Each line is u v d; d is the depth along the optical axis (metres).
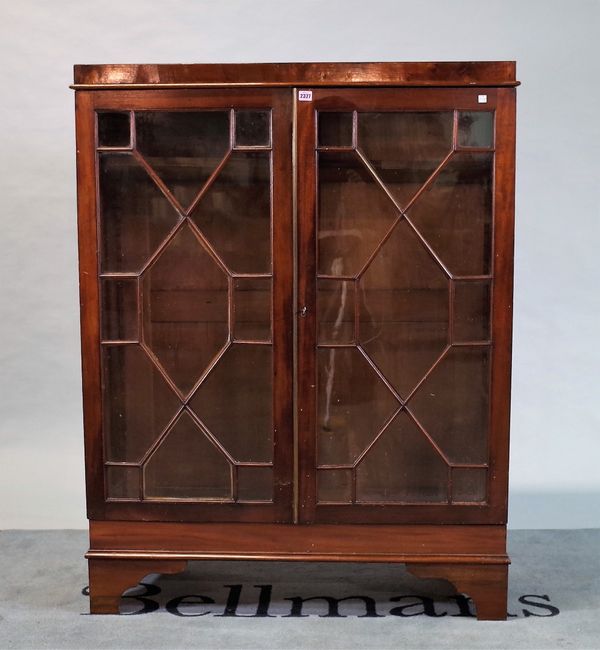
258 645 2.11
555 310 3.04
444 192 2.20
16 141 3.04
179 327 2.25
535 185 3.00
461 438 2.24
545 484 3.07
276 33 2.99
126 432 2.28
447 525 2.25
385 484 2.25
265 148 2.19
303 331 2.22
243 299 2.23
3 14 2.99
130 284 2.25
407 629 2.20
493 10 2.95
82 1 2.99
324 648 2.10
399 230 2.21
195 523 2.28
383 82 2.15
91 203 2.22
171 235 2.23
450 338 2.22
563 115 2.97
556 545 2.85
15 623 2.24
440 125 2.18
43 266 3.08
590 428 3.07
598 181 2.99
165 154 2.21
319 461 2.25
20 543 2.91
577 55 2.95
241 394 2.25
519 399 3.07
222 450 2.26
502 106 2.16
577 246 3.02
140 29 3.00
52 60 3.01
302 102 2.17
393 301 2.23
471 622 2.25
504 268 2.20
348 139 2.18
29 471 3.12
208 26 2.99
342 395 2.24
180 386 2.27
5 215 3.06
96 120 2.20
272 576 2.57
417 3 2.96
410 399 2.24
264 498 2.26
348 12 2.97
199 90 2.18
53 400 3.12
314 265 2.21
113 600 2.29
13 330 3.10
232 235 2.22
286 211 2.20
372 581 2.54
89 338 2.26
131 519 2.28
